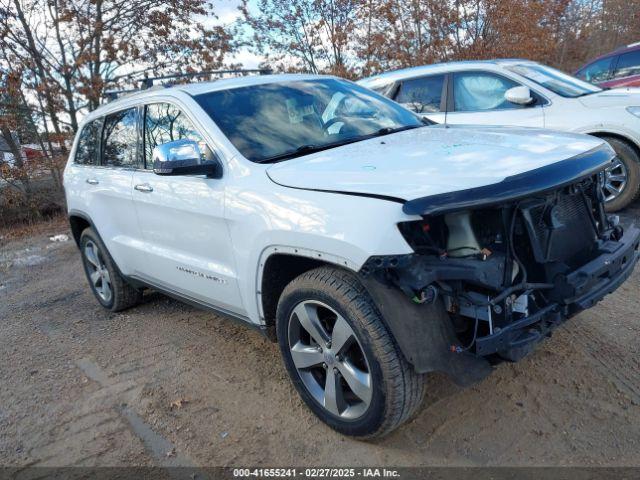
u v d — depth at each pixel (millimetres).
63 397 3680
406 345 2453
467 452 2717
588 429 2768
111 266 4953
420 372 2457
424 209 2352
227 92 3773
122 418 3336
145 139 4141
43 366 4203
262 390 3479
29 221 11750
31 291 6383
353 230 2486
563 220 2740
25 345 4691
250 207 3047
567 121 6246
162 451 2980
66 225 10742
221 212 3252
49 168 12203
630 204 6691
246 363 3850
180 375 3783
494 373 3332
